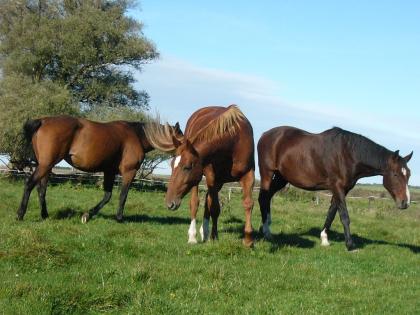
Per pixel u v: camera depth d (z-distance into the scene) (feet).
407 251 37.35
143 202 61.82
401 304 22.75
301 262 30.14
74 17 126.41
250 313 20.10
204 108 35.76
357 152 36.06
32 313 17.79
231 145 29.40
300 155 37.76
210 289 22.49
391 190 35.86
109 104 134.00
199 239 35.35
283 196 92.94
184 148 28.19
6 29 130.72
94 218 41.88
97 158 39.60
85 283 21.76
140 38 132.05
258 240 36.91
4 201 47.85
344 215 36.19
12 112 98.27
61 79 134.00
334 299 22.82
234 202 71.67
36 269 23.49
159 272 24.21
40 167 37.88
